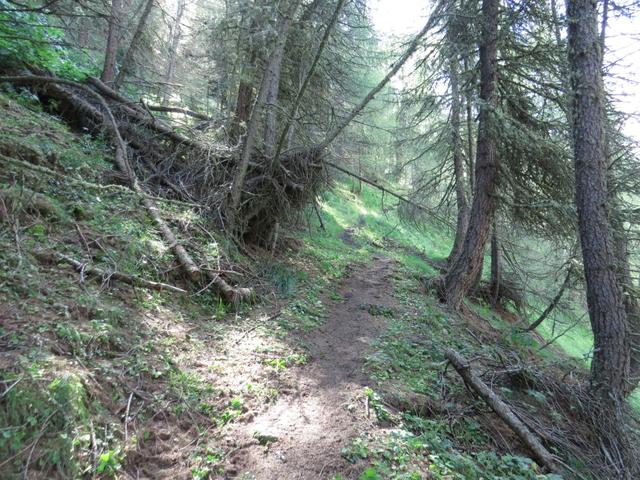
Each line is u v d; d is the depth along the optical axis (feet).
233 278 22.08
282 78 38.86
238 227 27.78
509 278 48.39
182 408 11.57
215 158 27.25
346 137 45.44
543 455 14.42
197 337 15.70
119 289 15.19
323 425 12.67
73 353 10.79
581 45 21.26
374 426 13.03
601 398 18.98
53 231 15.25
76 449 8.57
